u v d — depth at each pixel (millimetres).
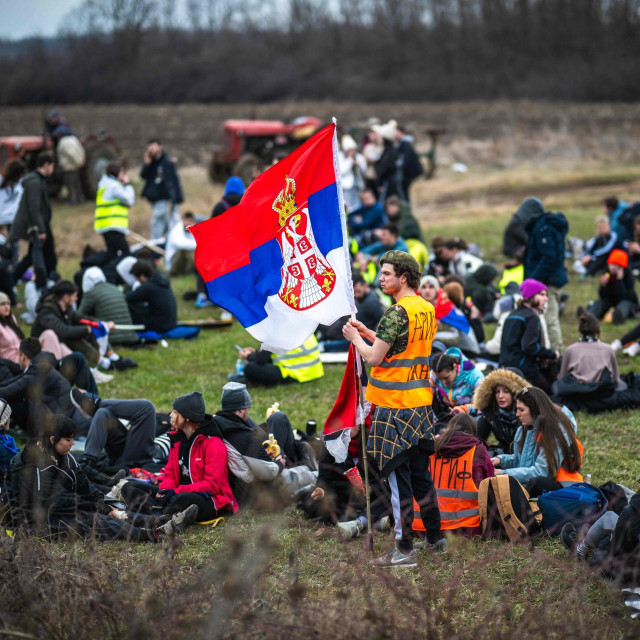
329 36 198750
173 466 17469
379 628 10711
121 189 33469
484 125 112125
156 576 11727
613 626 12062
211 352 29422
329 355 28500
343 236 14266
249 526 16203
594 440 20953
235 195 34000
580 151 95812
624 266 31797
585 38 189125
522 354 23141
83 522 14586
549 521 15648
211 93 159000
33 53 177625
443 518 15828
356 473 16062
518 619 12531
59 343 24453
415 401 13891
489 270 32312
